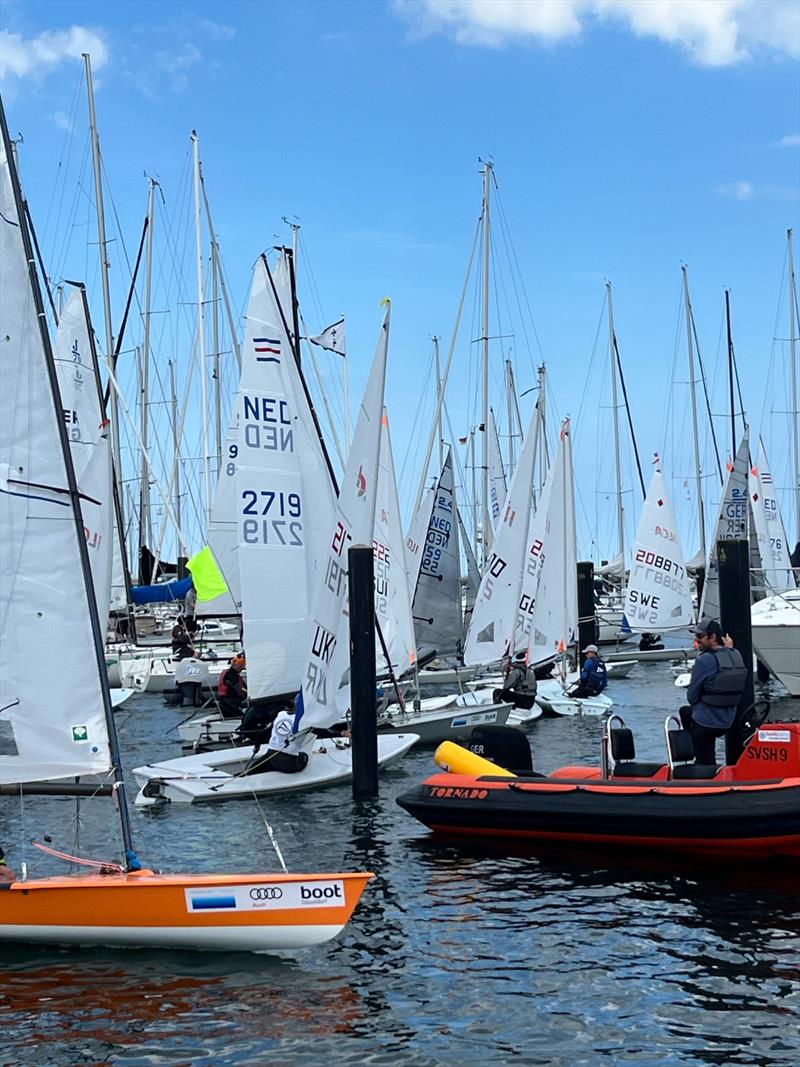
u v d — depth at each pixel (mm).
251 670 19375
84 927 10359
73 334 33000
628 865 13320
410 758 21188
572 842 14266
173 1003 9234
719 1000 9258
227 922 10203
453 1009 9141
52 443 10656
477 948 10500
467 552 39875
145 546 46688
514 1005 9211
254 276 19688
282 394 19797
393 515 24094
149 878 10375
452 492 30703
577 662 32688
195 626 38531
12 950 10430
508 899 12023
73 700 10641
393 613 24172
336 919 10086
